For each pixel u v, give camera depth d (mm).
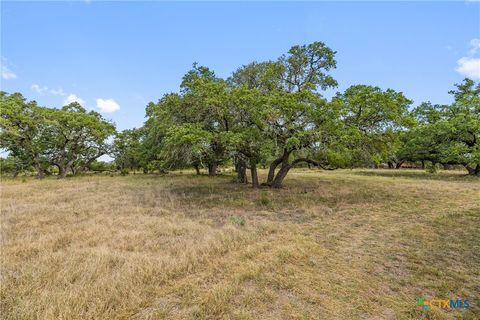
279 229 6277
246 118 11508
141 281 3619
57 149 24641
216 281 3754
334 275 3926
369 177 19391
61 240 5453
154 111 18172
